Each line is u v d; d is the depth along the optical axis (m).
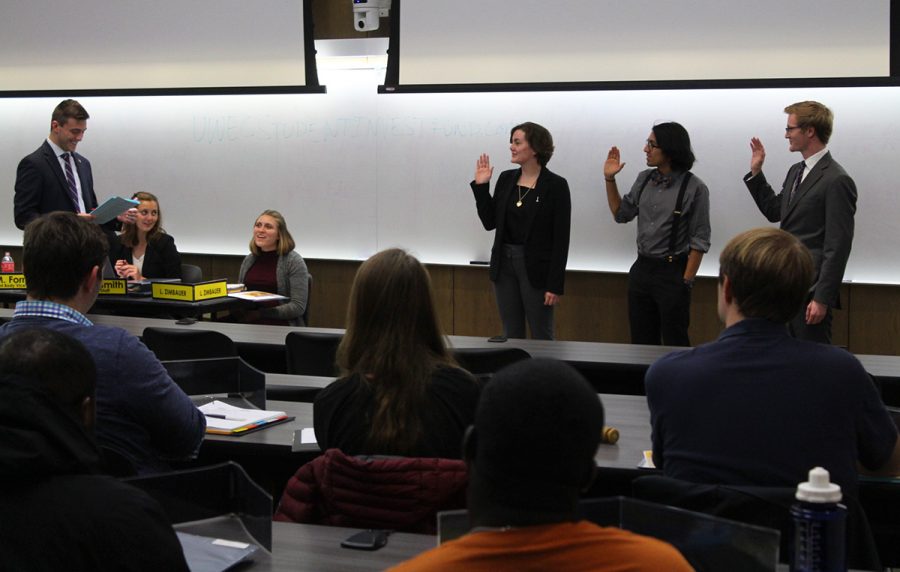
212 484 1.81
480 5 6.71
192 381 3.11
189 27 7.34
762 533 1.39
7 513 1.26
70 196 5.86
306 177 7.36
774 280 1.88
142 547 1.29
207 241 7.63
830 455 1.83
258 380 3.05
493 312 7.04
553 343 4.46
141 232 6.09
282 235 5.79
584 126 6.69
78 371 1.47
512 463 0.95
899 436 2.06
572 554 0.93
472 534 0.95
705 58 6.36
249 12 7.19
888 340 6.26
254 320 5.76
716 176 6.47
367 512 1.82
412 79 6.92
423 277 2.02
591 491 2.71
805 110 4.72
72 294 2.22
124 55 7.51
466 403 1.96
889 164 6.16
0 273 5.47
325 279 7.39
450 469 1.80
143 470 2.25
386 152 7.14
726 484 1.84
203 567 1.62
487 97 6.87
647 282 5.80
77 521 1.27
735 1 6.27
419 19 6.84
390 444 1.95
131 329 4.68
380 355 1.96
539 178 5.44
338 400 2.00
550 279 5.43
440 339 2.05
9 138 7.92
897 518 2.55
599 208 6.72
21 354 1.44
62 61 7.66
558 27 6.59
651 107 6.55
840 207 4.62
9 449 1.26
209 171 7.56
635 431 2.79
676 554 0.96
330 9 7.11
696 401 1.88
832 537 1.47
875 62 6.08
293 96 7.31
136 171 7.71
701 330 6.60
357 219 7.27
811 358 1.86
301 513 1.90
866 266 6.27
